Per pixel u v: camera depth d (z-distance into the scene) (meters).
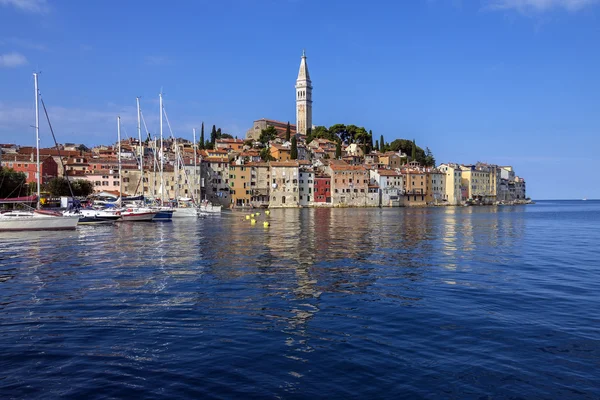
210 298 23.98
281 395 13.02
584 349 16.52
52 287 26.70
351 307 22.23
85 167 157.50
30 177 138.75
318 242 52.41
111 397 12.86
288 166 186.00
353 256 40.41
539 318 20.42
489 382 13.82
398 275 30.89
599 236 63.00
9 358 15.62
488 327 19.05
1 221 62.12
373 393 13.16
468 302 23.31
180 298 23.97
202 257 39.41
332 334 18.16
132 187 153.88
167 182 158.62
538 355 15.95
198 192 164.50
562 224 90.69
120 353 16.09
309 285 27.38
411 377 14.19
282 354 16.02
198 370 14.66
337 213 140.38
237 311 21.44
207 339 17.52
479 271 32.69
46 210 69.06
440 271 32.59
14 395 12.96
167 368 14.81
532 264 36.19
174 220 96.31
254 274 31.05
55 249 44.78
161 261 37.00
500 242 53.78
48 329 18.72
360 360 15.48
